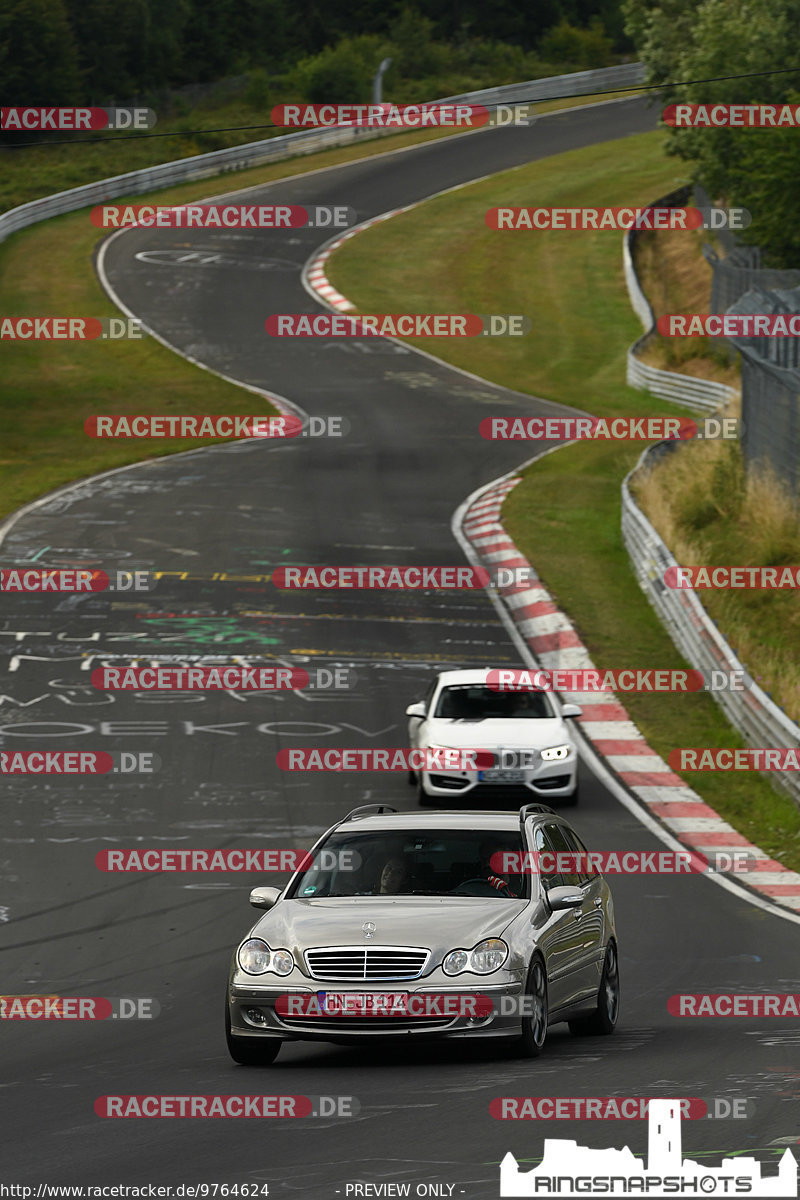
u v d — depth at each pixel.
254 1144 28.66
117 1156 28.14
